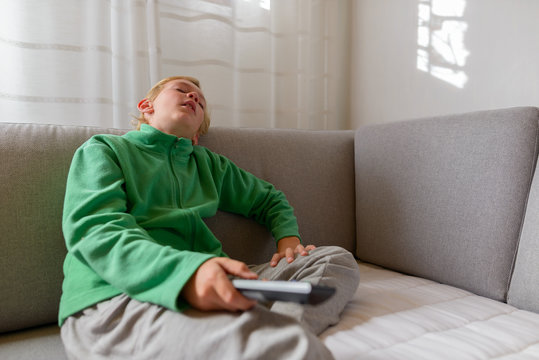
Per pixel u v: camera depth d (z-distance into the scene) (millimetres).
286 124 1717
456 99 1409
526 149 887
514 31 1227
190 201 951
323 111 1802
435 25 1479
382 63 1714
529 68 1189
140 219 830
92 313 653
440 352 598
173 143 972
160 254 604
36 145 868
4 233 788
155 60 1322
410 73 1582
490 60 1296
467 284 947
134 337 576
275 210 1060
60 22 1215
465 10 1369
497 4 1271
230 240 1065
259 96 1639
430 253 1033
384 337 652
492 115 956
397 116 1651
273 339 481
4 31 1144
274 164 1186
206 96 1504
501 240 893
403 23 1606
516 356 596
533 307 808
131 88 1331
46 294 815
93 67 1258
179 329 539
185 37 1466
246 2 1607
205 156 1044
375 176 1217
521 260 839
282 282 474
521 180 886
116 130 1005
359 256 1273
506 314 795
